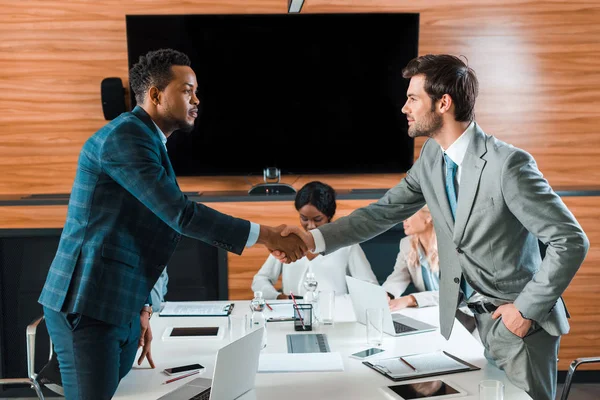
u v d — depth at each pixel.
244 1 4.41
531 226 2.01
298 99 4.46
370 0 4.43
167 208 2.12
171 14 4.39
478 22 4.45
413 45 4.40
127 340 2.17
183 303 3.07
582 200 4.14
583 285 4.21
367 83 4.44
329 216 3.27
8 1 4.38
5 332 4.22
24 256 4.21
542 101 4.52
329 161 4.52
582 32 4.46
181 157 4.48
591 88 4.51
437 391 1.95
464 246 2.16
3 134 4.50
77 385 2.06
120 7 4.40
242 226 2.34
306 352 2.32
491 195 2.07
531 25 4.46
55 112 4.50
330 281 3.30
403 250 3.32
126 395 2.00
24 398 4.18
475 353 2.31
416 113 2.19
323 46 4.41
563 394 2.52
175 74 2.30
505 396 1.94
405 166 4.52
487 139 2.14
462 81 2.12
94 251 2.08
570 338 4.25
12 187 4.55
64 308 2.07
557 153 4.57
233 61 4.40
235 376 1.87
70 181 4.56
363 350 2.35
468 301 2.29
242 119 4.46
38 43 4.43
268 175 4.42
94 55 4.45
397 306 2.94
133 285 2.13
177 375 2.15
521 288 2.12
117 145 2.12
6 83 4.46
